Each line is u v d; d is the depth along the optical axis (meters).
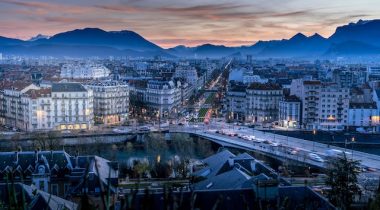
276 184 163.75
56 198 179.12
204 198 162.62
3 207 109.75
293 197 168.00
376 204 126.25
